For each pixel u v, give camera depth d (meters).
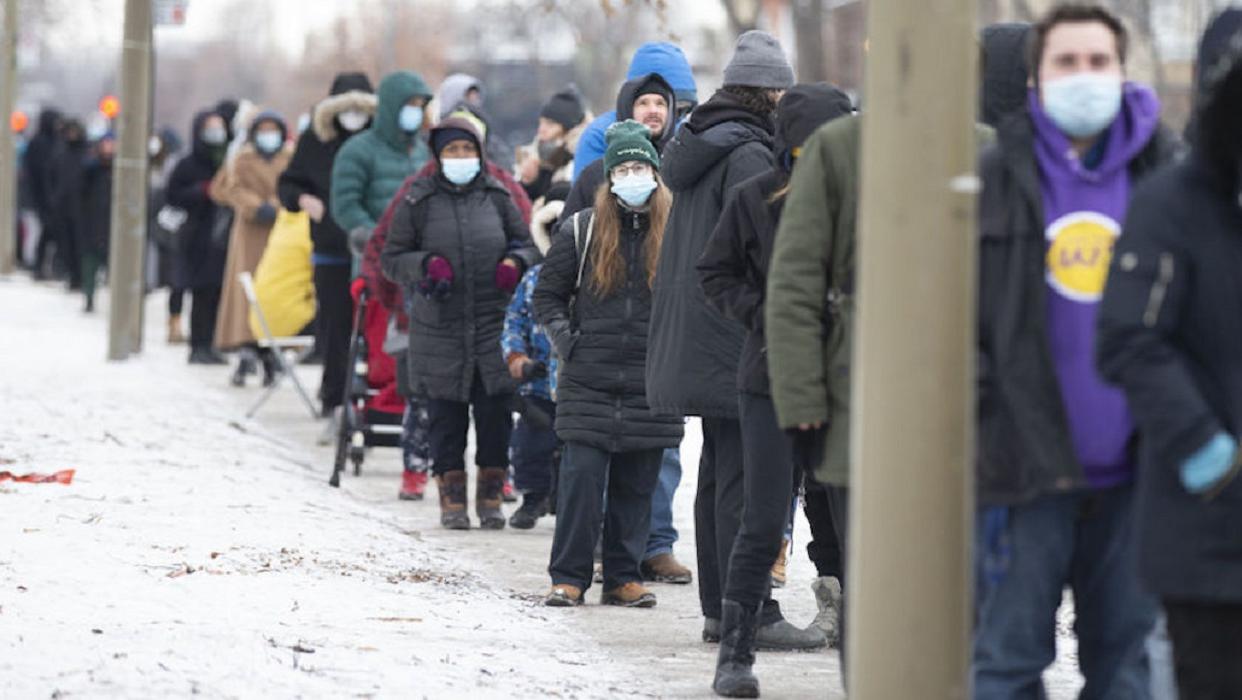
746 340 19.16
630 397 23.06
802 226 16.16
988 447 13.94
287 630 19.81
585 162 26.91
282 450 36.66
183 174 54.38
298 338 42.31
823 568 21.41
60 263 94.31
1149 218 12.66
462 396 28.94
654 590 24.94
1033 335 13.91
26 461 30.78
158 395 43.62
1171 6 110.50
